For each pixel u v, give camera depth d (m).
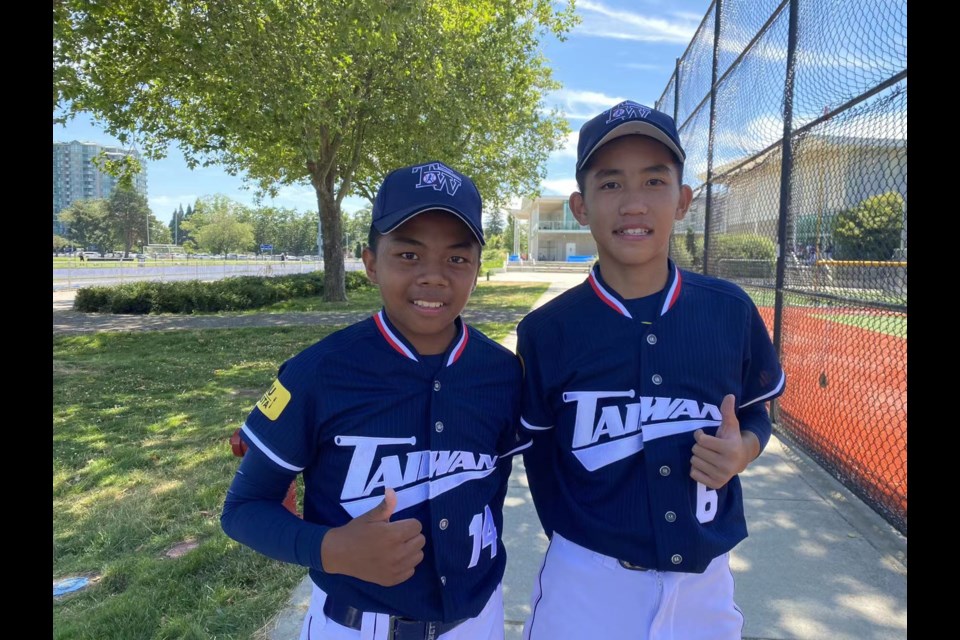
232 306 16.08
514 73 15.88
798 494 3.61
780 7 4.61
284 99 9.84
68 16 8.78
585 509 1.59
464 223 1.45
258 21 9.09
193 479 4.06
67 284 24.77
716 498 1.59
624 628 1.55
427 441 1.43
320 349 1.43
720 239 6.86
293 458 1.39
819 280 4.72
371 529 1.24
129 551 3.12
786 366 4.89
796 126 4.45
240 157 18.55
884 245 4.25
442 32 13.25
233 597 2.67
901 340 4.40
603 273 1.68
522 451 1.73
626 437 1.54
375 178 19.75
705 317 1.59
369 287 24.97
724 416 1.48
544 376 1.65
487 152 18.52
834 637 2.34
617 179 1.61
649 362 1.55
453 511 1.43
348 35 9.11
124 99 11.90
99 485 3.98
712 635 1.61
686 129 8.56
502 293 19.97
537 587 1.76
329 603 1.44
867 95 3.38
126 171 15.52
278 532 1.33
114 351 9.41
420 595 1.40
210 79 10.37
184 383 7.00
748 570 2.80
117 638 2.39
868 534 3.11
